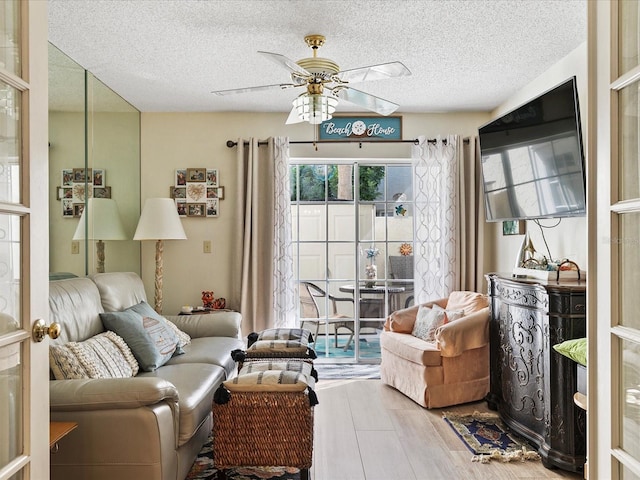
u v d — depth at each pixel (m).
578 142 2.85
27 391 1.39
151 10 2.76
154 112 4.95
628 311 1.26
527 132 3.40
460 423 3.47
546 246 3.86
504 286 3.39
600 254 1.35
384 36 3.12
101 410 2.17
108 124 4.13
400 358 4.15
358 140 4.97
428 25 2.96
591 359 1.40
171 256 4.96
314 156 5.04
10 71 1.34
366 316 5.22
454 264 4.80
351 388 4.34
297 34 3.09
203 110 4.90
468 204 4.93
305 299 5.21
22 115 1.40
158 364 3.11
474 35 3.11
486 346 3.99
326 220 5.20
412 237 5.21
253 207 4.83
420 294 4.88
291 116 3.44
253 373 2.56
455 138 4.82
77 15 2.81
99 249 3.92
